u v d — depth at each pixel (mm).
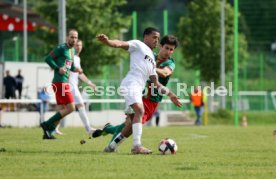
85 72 89562
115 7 91750
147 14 169750
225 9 110688
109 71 108500
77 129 56281
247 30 144250
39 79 77688
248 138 43375
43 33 90750
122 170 23719
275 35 144250
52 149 32062
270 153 31172
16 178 21578
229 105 106688
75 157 27828
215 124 88312
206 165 25625
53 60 39281
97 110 86938
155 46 29906
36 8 90375
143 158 27516
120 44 28906
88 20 88438
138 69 29141
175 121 92438
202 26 110250
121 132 30344
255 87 125312
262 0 144875
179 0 191625
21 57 100750
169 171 23531
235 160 27672
